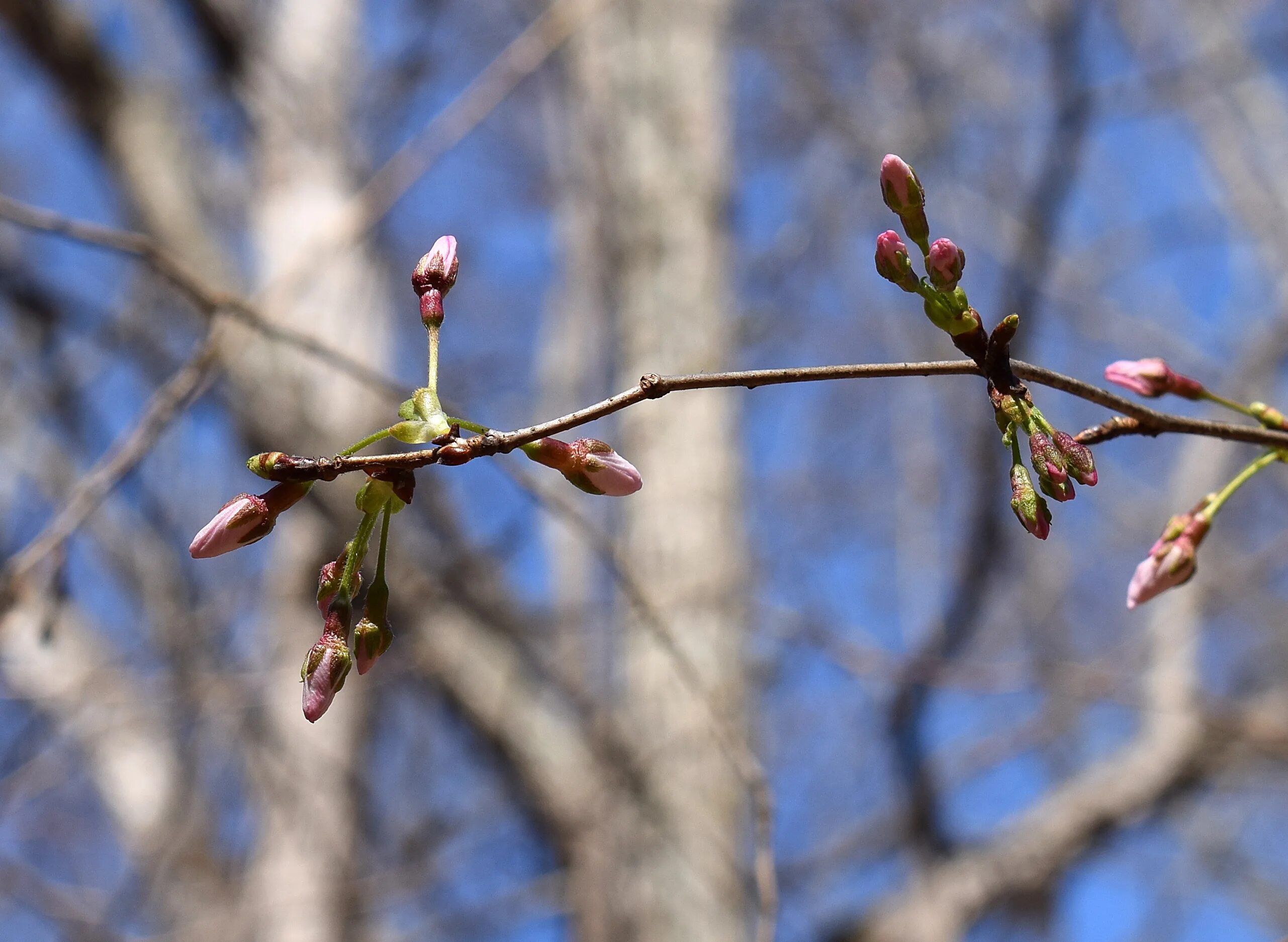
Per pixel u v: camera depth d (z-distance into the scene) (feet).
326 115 22.94
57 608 10.28
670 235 21.89
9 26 20.42
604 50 23.21
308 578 20.45
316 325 20.39
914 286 6.40
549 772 20.08
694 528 20.29
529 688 20.98
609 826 19.65
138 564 23.07
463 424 6.09
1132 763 23.03
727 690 19.62
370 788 23.21
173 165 21.03
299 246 21.62
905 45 27.63
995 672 21.67
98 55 21.09
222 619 21.07
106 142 20.92
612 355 22.85
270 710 21.71
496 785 21.94
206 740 24.12
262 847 21.83
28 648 21.08
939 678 18.34
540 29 15.65
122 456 10.29
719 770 19.24
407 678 23.63
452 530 20.42
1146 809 22.86
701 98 22.81
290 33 23.45
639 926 18.97
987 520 23.41
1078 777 23.97
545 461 6.20
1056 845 22.67
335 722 21.84
